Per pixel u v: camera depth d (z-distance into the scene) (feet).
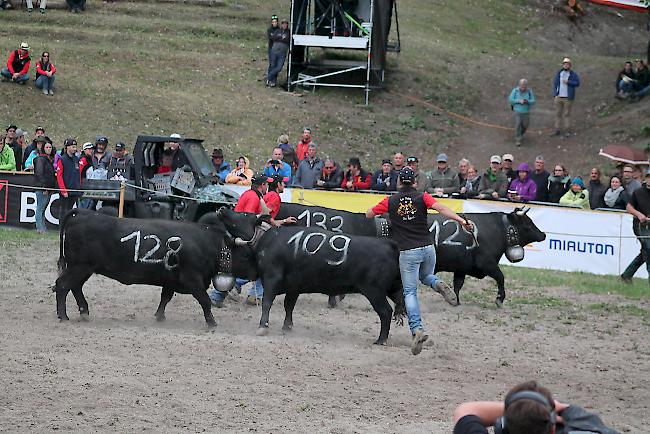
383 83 112.57
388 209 38.63
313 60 112.57
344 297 52.85
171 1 129.08
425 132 104.68
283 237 41.75
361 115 106.11
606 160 96.22
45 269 55.77
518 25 140.97
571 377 36.76
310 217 49.60
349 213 50.19
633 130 101.50
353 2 108.27
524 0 149.38
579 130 104.78
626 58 134.82
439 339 42.91
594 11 149.28
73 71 106.11
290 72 109.40
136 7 126.31
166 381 33.14
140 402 30.55
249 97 106.63
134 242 42.14
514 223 51.37
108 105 99.40
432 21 136.46
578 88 116.57
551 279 60.44
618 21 148.97
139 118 97.91
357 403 31.65
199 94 105.70
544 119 108.78
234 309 47.85
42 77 98.94
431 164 98.63
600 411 32.01
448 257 50.52
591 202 67.51
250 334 42.01
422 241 38.24
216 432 27.94
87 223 42.22
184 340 39.55
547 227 65.00
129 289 51.34
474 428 13.39
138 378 33.35
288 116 103.40
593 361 39.86
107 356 36.17
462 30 135.74
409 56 121.49
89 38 115.65
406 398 32.48
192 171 63.82
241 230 42.09
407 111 108.37
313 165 69.31
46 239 66.39
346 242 41.19
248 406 30.73
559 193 68.69
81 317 42.91
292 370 35.47
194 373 34.37
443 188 67.51
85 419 28.50
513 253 51.13
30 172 70.28
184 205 62.90
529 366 38.32
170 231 42.47
